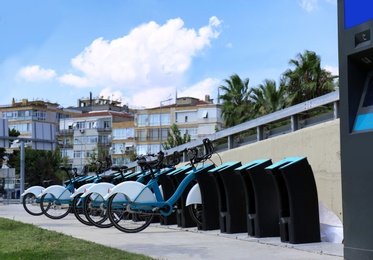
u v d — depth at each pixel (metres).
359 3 4.28
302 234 5.88
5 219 10.13
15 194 49.66
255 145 9.70
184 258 5.04
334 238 6.06
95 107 109.69
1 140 28.09
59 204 11.58
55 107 103.69
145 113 81.44
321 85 27.92
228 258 5.01
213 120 75.38
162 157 8.33
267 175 6.57
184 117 77.81
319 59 28.36
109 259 4.88
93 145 91.19
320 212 6.51
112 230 8.35
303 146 8.05
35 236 7.03
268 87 30.34
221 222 7.23
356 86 4.41
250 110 33.62
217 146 12.70
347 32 4.39
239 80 36.59
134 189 7.80
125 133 84.56
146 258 4.91
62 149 94.75
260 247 5.74
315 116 8.63
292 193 5.89
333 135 7.28
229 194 7.11
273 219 6.54
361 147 4.19
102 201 8.98
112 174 11.39
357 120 4.33
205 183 7.72
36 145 28.72
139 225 7.91
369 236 4.09
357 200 4.22
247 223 6.74
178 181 8.37
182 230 7.94
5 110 98.75
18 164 64.75
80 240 6.51
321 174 7.51
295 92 27.78
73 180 12.18
